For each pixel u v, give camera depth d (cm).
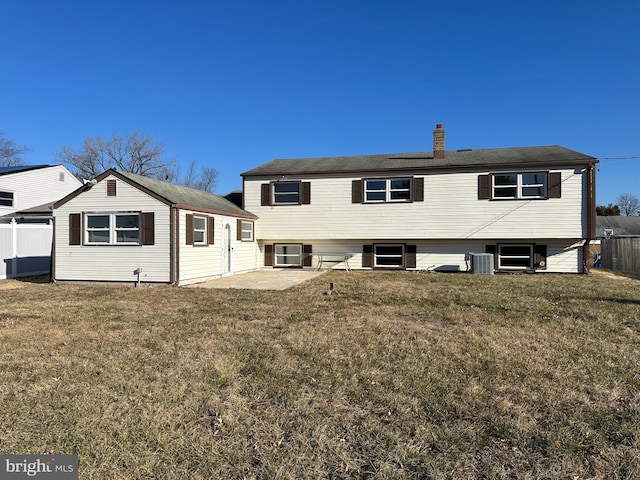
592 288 1071
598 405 348
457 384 391
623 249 1697
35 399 357
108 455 275
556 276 1408
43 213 1817
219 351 494
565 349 500
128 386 385
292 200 1697
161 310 767
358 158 1850
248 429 311
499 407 342
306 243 1733
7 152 3747
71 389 378
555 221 1448
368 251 1680
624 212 6359
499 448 285
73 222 1239
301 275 1464
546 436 298
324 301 862
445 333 578
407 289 1053
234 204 1739
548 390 376
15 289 1099
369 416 330
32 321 668
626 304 812
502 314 715
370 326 622
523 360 458
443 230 1544
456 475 257
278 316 705
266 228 1709
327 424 318
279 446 289
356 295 948
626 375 413
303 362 455
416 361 456
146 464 265
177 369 431
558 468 262
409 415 331
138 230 1201
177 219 1185
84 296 959
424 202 1561
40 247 1562
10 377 407
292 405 349
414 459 273
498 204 1495
